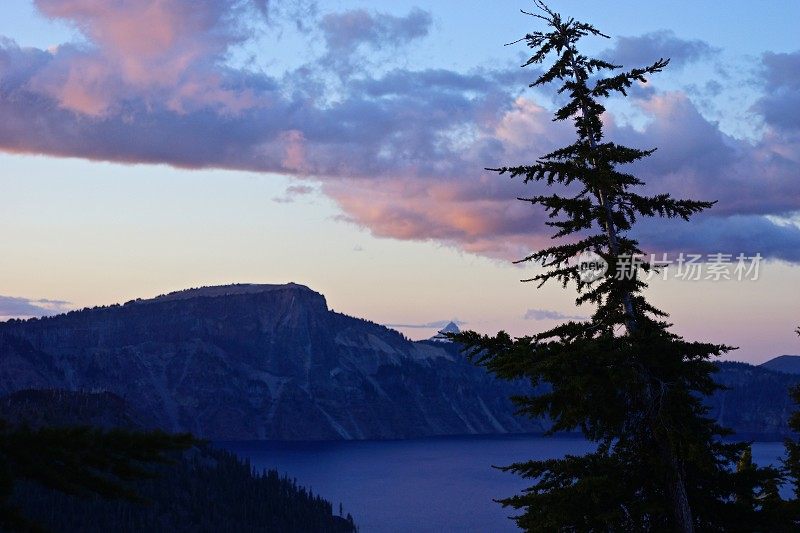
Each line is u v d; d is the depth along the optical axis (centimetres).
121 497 757
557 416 2061
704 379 2086
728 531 2111
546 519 2019
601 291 2139
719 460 2120
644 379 2023
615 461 2077
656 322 2112
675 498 2017
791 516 2097
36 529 737
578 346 1964
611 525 2016
